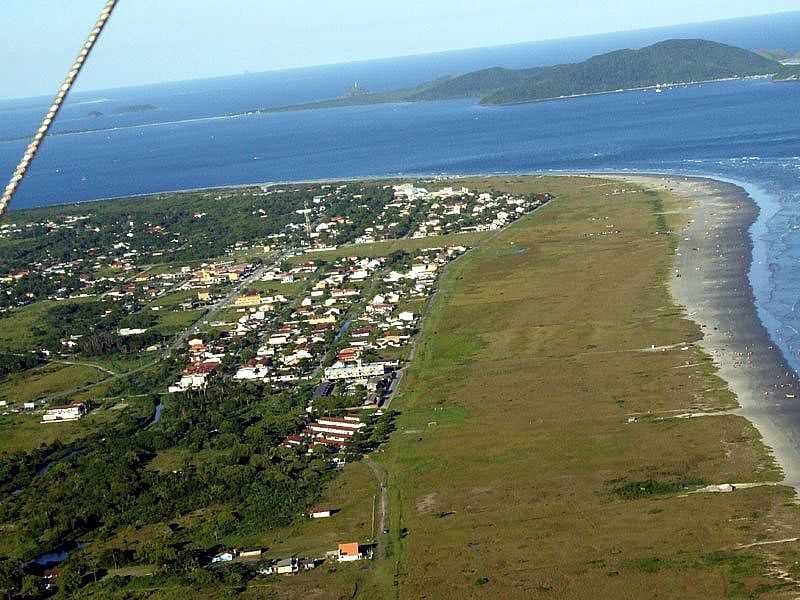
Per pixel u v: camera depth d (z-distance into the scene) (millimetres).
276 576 137250
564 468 162375
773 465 152375
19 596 140625
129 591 137250
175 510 166375
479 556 135625
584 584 124000
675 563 126188
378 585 131250
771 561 123562
